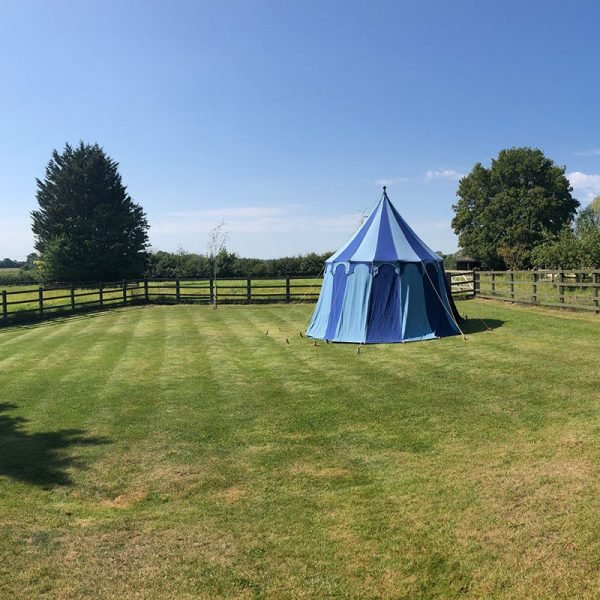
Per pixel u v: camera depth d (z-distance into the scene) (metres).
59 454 5.78
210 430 6.44
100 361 10.88
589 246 23.81
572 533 3.72
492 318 14.93
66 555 3.80
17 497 4.76
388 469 5.07
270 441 6.00
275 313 19.30
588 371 8.22
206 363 10.43
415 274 12.80
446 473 4.88
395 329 12.44
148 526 4.20
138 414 7.16
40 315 19.20
